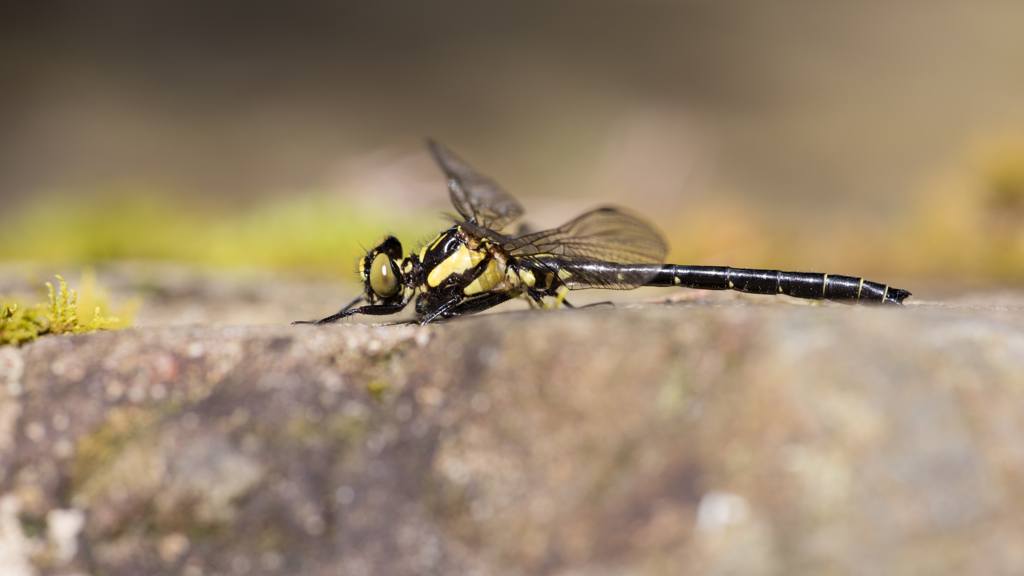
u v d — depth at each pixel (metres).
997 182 0.53
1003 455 0.43
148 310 0.49
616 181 0.72
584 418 0.44
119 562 0.44
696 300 0.46
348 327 0.45
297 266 0.53
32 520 0.44
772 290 0.47
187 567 0.44
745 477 0.43
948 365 0.43
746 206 0.62
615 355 0.44
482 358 0.44
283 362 0.44
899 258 0.53
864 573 0.42
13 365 0.44
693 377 0.44
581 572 0.43
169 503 0.44
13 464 0.44
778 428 0.43
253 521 0.44
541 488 0.44
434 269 0.47
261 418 0.44
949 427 0.43
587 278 0.47
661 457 0.43
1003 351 0.43
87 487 0.44
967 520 0.43
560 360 0.44
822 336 0.43
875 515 0.43
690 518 0.43
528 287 0.47
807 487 0.43
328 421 0.44
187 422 0.44
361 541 0.44
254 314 0.49
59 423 0.44
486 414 0.44
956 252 0.53
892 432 0.43
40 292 0.49
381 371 0.44
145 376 0.44
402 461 0.44
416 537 0.44
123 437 0.44
